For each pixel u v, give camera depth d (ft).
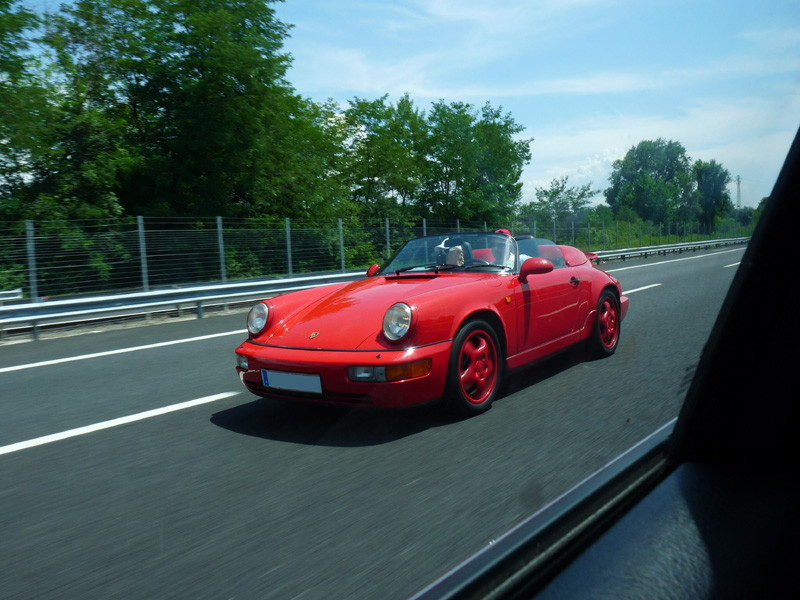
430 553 6.24
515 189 141.69
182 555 6.54
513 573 2.25
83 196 60.44
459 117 127.95
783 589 1.97
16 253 38.52
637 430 10.24
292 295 13.73
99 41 68.28
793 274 2.29
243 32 73.46
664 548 2.25
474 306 11.99
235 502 8.05
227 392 14.99
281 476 8.99
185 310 38.86
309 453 10.02
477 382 11.98
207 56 71.20
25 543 7.11
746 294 2.35
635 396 12.48
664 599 1.99
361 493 8.13
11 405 14.90
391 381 10.57
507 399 12.94
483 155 131.75
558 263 16.02
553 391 13.37
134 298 33.60
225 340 24.72
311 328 11.96
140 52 70.28
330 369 10.80
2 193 57.72
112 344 25.23
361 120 121.19
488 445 9.91
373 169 120.37
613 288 17.44
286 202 84.07
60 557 6.67
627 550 2.27
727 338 2.50
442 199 130.11
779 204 2.12
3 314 28.60
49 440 11.59
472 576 2.27
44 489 9.00
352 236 57.82
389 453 9.80
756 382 2.58
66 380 17.88
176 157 74.28
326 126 103.40
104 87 71.72
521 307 13.35
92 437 11.67
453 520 7.07
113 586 5.94
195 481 8.98
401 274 14.51
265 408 13.12
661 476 2.74
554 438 10.06
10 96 53.57
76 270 40.52
